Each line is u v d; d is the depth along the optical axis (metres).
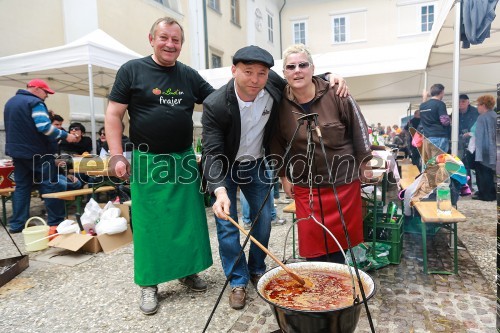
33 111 4.02
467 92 7.07
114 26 8.98
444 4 3.57
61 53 4.79
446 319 2.00
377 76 6.91
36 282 2.71
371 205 3.12
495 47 5.05
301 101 1.98
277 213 4.81
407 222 3.55
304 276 1.55
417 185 2.99
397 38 18.17
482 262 2.86
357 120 1.98
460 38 3.56
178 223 2.28
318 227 2.07
